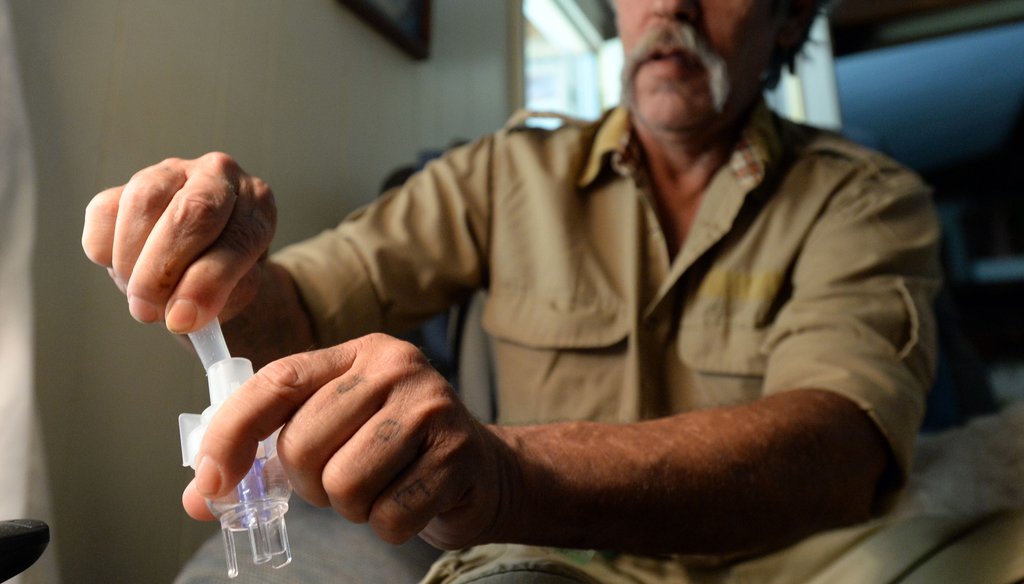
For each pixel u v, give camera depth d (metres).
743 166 0.72
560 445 0.41
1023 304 3.32
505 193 0.80
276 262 0.68
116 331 0.69
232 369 0.33
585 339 0.71
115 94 0.71
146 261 0.35
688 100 0.69
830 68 2.09
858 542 0.52
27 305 0.55
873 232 0.68
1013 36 2.72
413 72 1.32
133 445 0.70
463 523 0.34
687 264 0.70
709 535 0.44
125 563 0.68
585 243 0.75
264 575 0.47
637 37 0.73
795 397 0.52
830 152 0.78
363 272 0.73
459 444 0.31
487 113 1.67
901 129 3.62
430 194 0.81
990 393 1.08
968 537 0.48
